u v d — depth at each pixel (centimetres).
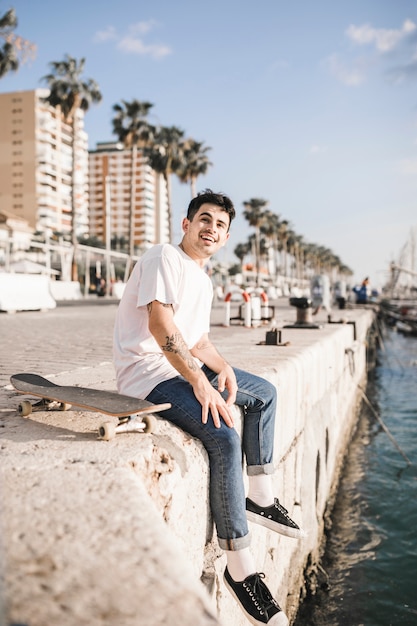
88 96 3981
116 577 110
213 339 808
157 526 134
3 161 12088
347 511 696
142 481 188
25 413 256
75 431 228
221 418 238
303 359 539
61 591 104
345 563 551
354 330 1229
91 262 5409
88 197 15225
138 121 4309
